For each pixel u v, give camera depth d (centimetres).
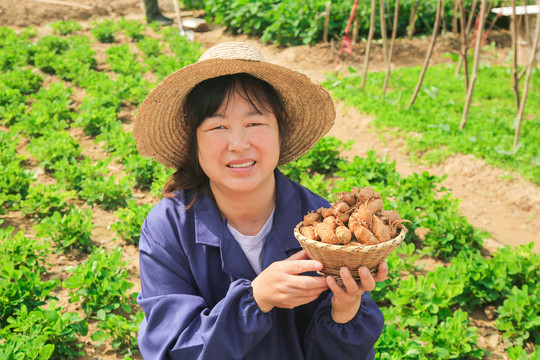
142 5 1548
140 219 507
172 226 178
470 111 834
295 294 149
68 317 367
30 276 410
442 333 373
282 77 167
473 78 737
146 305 171
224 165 165
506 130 756
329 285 148
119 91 895
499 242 542
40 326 355
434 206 548
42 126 752
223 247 175
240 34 1286
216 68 158
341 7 1198
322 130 193
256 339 157
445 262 502
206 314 162
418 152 721
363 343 176
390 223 153
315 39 1180
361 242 143
